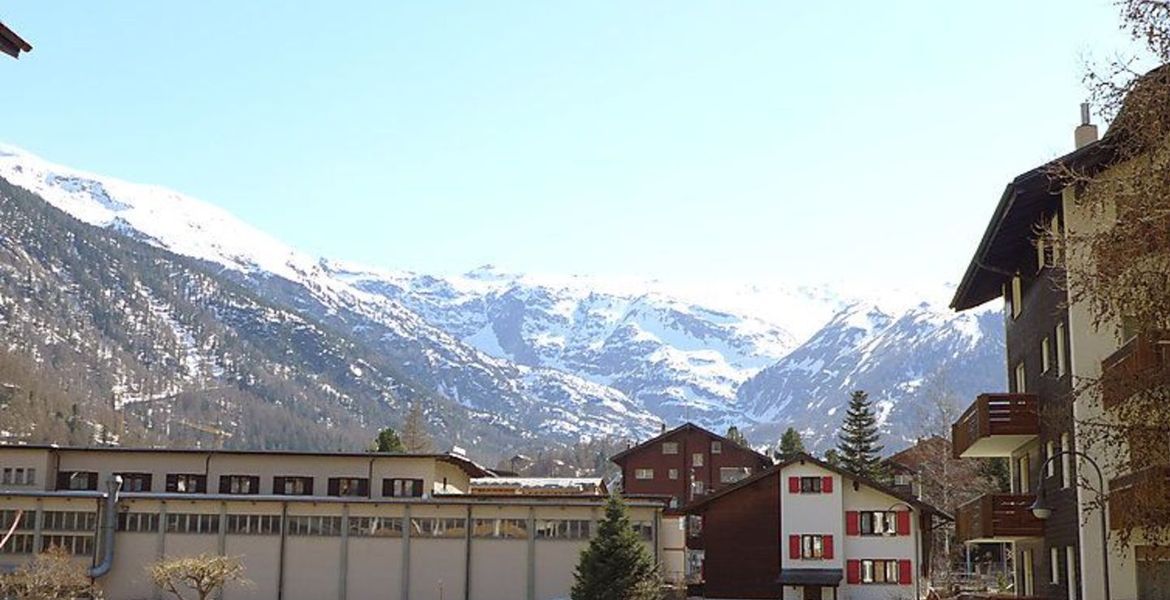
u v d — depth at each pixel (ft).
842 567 269.23
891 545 269.23
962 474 337.72
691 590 278.87
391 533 278.87
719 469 446.19
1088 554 122.83
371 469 308.19
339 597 276.21
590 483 401.29
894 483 440.86
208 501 277.85
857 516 271.69
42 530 273.95
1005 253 150.92
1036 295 145.28
